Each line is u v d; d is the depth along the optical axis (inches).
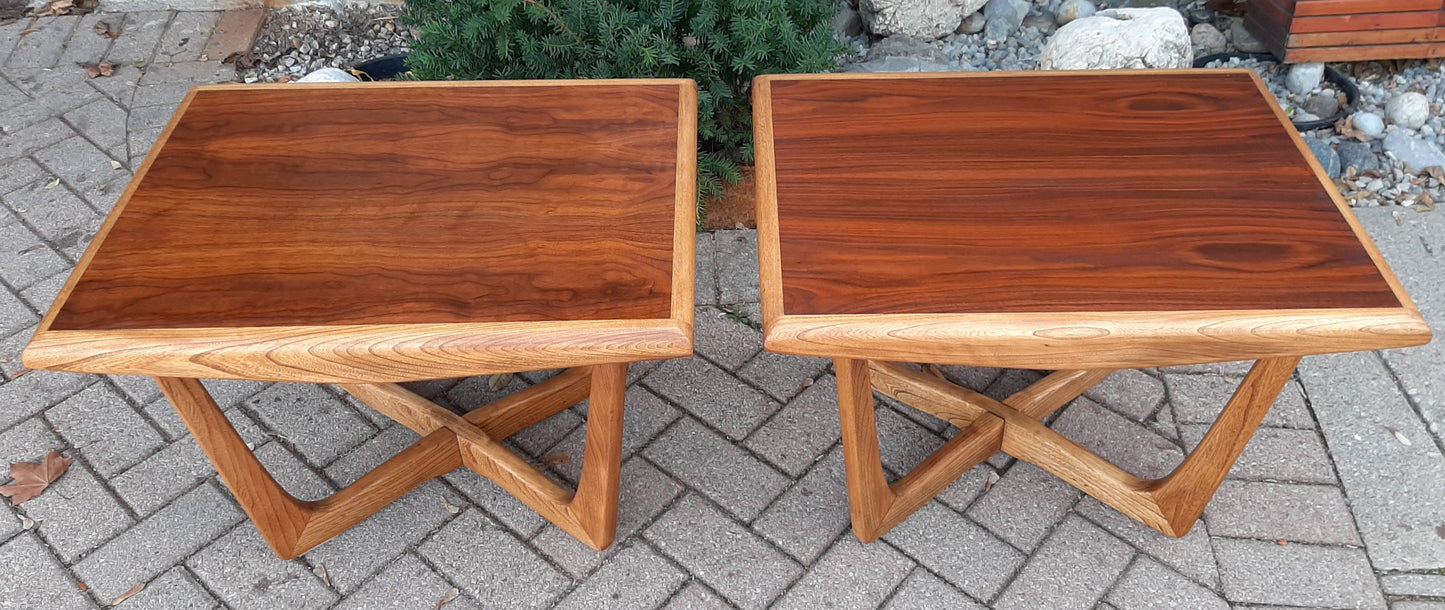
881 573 90.7
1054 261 69.6
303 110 88.0
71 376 111.7
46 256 127.3
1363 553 91.0
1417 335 65.6
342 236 73.3
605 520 89.6
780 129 83.8
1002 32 164.2
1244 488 96.9
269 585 90.8
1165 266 69.2
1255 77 90.1
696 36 123.0
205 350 64.7
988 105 86.9
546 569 91.8
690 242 71.7
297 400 109.0
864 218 73.7
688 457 101.8
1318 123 141.5
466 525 95.6
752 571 91.2
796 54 121.3
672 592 89.7
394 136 84.2
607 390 79.2
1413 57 145.6
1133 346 65.3
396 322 65.6
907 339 64.6
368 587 90.7
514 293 67.7
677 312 65.7
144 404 108.5
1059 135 82.8
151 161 82.0
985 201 75.3
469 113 87.0
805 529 94.7
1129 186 76.9
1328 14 140.7
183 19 173.3
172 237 73.9
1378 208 128.6
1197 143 81.7
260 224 74.8
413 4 126.4
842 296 66.9
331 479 101.0
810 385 109.5
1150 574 90.0
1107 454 101.6
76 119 151.3
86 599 90.0
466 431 97.0
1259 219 73.5
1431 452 99.4
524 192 77.1
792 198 75.8
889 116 85.4
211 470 101.1
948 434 104.4
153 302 68.0
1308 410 104.0
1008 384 109.5
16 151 144.9
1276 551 91.4
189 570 92.2
